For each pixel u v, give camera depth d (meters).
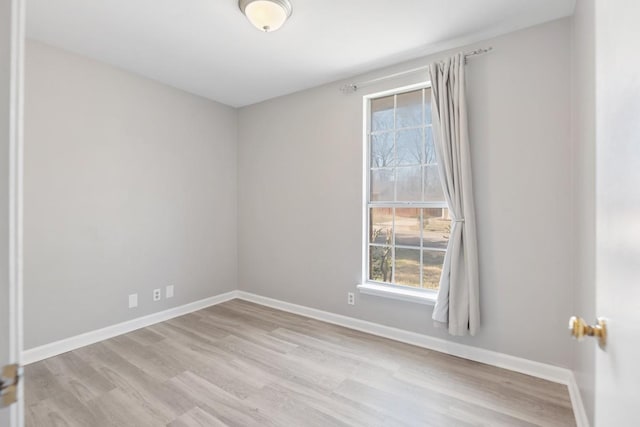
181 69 3.08
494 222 2.45
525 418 1.84
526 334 2.33
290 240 3.71
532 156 2.30
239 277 4.22
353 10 2.15
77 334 2.76
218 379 2.25
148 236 3.28
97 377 2.27
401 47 2.64
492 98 2.45
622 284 0.63
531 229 2.31
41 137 2.55
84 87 2.80
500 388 2.14
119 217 3.05
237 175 4.21
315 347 2.77
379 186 3.15
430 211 2.86
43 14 2.19
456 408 1.93
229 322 3.37
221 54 2.78
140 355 2.61
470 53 2.49
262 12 2.04
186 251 3.64
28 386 2.15
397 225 3.04
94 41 2.56
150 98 3.29
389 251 3.09
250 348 2.75
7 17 0.56
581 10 1.84
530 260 2.31
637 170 0.54
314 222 3.50
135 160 3.17
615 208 0.69
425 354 2.64
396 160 3.04
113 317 3.00
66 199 2.70
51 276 2.61
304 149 3.58
